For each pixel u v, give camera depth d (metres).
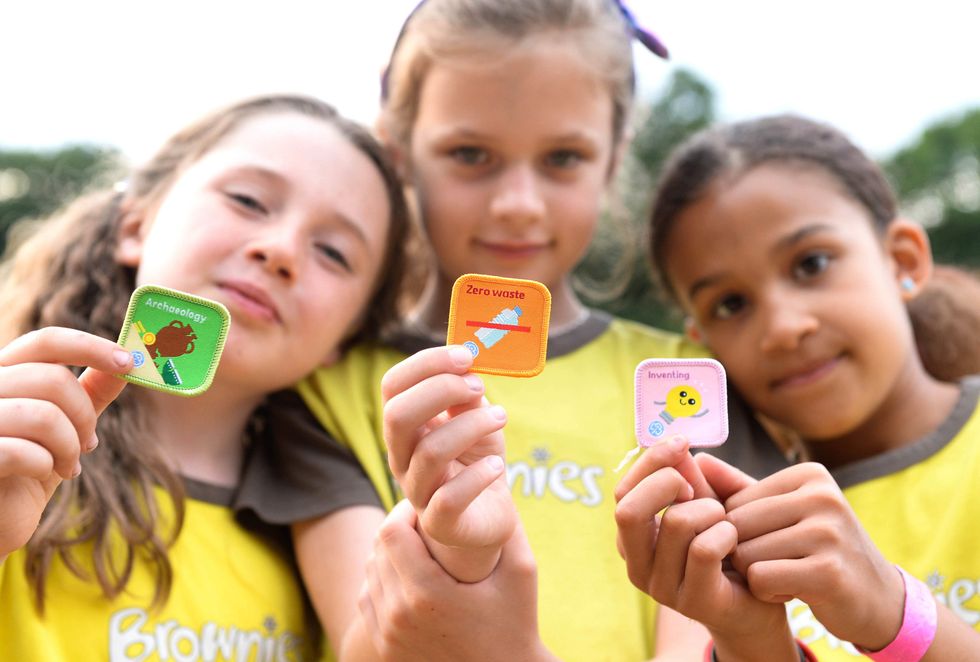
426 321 2.54
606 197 2.93
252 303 1.98
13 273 2.38
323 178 2.13
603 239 3.33
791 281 2.27
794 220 2.27
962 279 2.78
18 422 1.31
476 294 1.49
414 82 2.49
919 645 1.54
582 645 1.95
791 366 2.22
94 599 1.80
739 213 2.31
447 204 2.39
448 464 1.38
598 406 2.28
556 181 2.40
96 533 1.83
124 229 2.28
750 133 2.50
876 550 1.57
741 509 1.56
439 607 1.47
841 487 2.21
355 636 1.70
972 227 13.65
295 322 2.03
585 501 2.11
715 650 1.69
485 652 1.50
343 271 2.14
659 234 2.56
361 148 2.31
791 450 2.63
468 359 1.41
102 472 1.89
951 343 2.60
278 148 2.15
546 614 1.97
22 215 9.72
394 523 1.50
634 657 1.96
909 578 1.61
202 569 1.93
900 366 2.27
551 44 2.32
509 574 1.51
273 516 2.03
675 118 12.40
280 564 2.05
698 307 2.42
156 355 1.41
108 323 2.21
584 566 2.03
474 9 2.36
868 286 2.26
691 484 1.58
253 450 2.19
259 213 2.07
